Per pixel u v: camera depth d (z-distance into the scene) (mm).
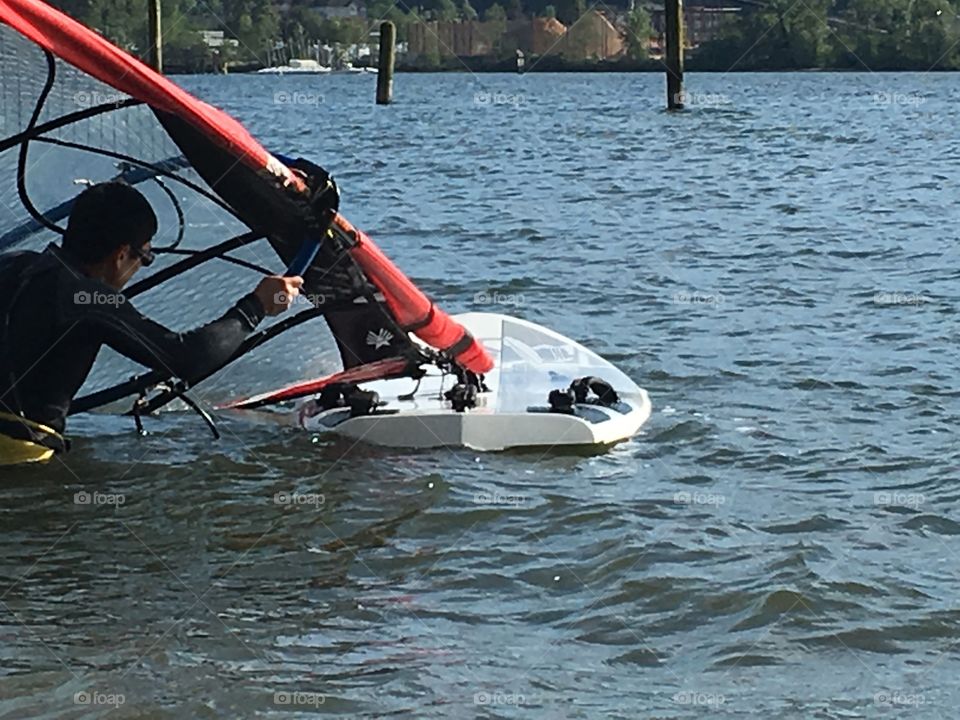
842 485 8977
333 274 9648
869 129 37031
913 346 12359
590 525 8320
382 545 8070
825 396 10859
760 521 8375
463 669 6645
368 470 9305
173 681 6484
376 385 10680
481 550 8000
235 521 8445
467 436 9750
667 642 6945
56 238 9617
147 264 8969
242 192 9227
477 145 32625
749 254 17031
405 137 35062
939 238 18219
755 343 12492
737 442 9789
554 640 6949
